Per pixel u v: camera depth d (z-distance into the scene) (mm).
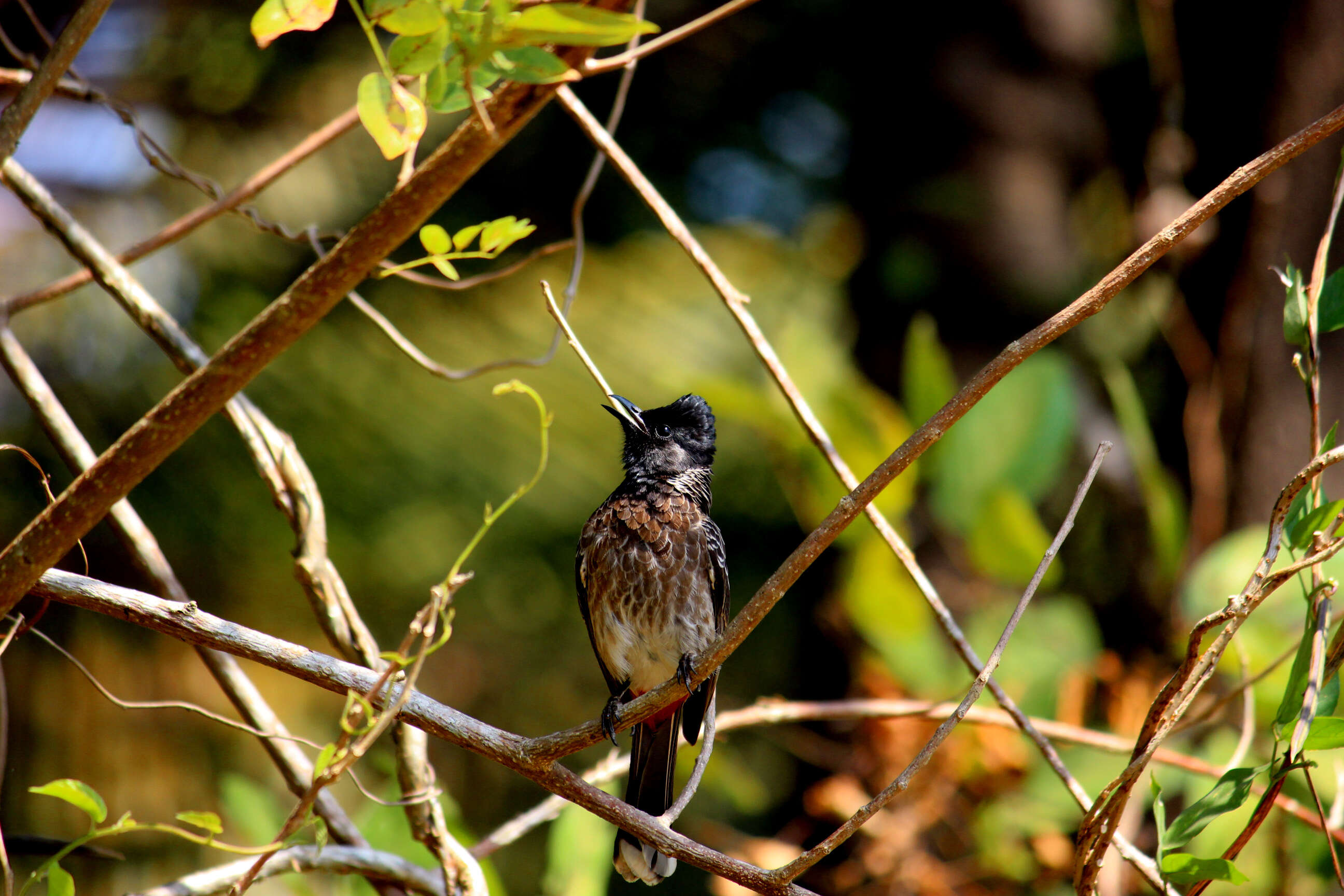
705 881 15016
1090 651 7762
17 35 8672
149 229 11508
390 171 12805
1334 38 8086
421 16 3254
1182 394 9664
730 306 5531
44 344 10602
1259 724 6789
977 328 11406
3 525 9992
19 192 5223
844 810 7902
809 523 8109
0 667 4902
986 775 7570
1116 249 11797
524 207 13867
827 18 13930
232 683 5293
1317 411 4656
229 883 4934
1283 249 8094
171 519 11508
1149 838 7770
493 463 13109
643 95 14320
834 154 15148
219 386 3572
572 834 6402
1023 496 7527
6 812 9844
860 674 8148
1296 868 6590
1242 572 6867
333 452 12414
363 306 5742
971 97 11656
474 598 13562
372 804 6383
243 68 12641
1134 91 11984
